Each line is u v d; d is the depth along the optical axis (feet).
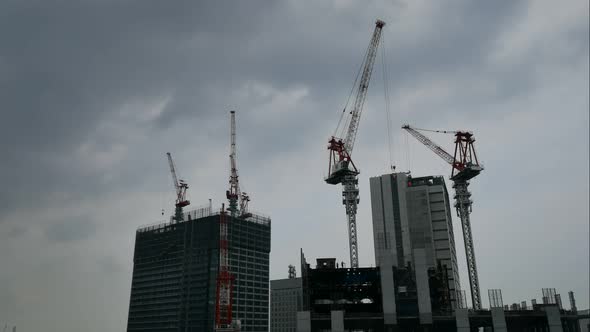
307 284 463.83
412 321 422.41
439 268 495.82
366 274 468.75
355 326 430.61
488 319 418.92
